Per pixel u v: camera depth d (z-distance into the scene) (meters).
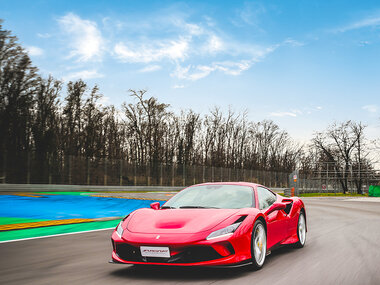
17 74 33.34
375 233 8.79
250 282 4.24
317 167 67.12
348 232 8.98
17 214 12.86
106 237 8.16
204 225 4.57
